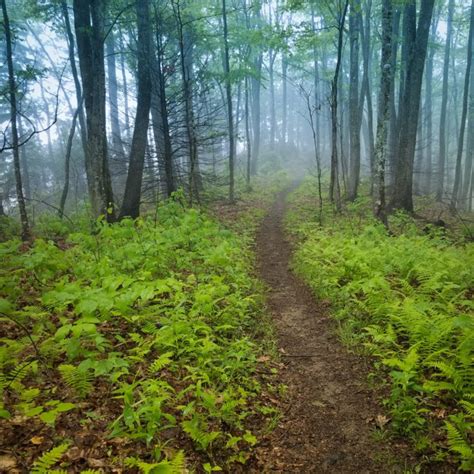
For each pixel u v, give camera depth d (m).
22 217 12.82
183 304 6.71
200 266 9.01
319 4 16.73
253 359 5.48
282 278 9.84
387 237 11.98
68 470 3.23
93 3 12.77
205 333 5.80
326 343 6.27
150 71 15.34
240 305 6.95
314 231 13.88
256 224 16.80
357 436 4.18
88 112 14.87
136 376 4.64
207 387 4.72
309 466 3.81
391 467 3.72
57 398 4.10
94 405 4.11
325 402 4.80
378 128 13.12
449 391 4.49
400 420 4.20
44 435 3.56
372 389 4.93
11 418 3.69
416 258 8.87
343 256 9.52
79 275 7.38
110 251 8.91
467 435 3.84
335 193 23.16
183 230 11.05
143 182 18.66
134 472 3.35
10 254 8.00
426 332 5.33
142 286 5.84
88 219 14.02
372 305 6.68
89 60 14.63
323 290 8.12
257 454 3.91
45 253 7.55
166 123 15.53
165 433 3.90
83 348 4.98
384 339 5.44
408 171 16.88
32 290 6.82
